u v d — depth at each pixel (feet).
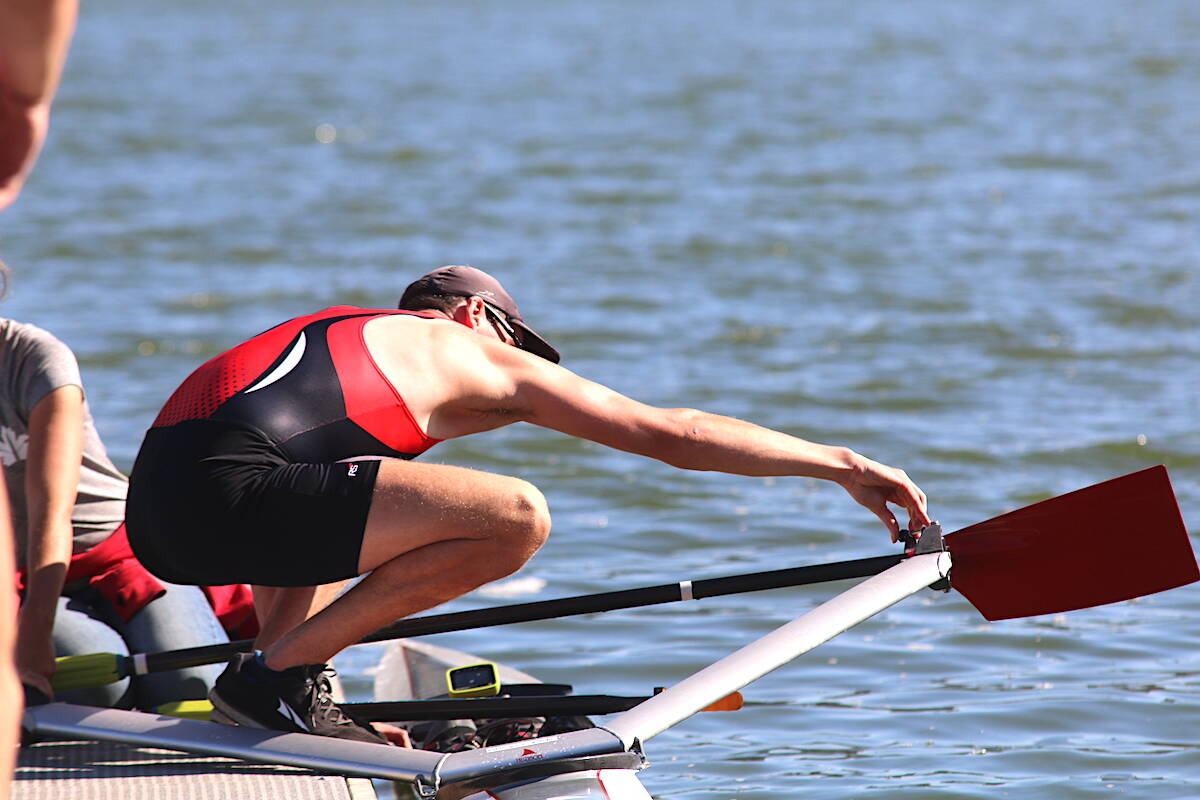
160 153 280.92
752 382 110.83
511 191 230.48
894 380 110.83
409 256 173.47
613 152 279.08
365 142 299.58
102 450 44.19
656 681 57.16
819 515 80.12
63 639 41.01
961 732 51.31
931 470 88.02
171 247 178.19
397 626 38.09
